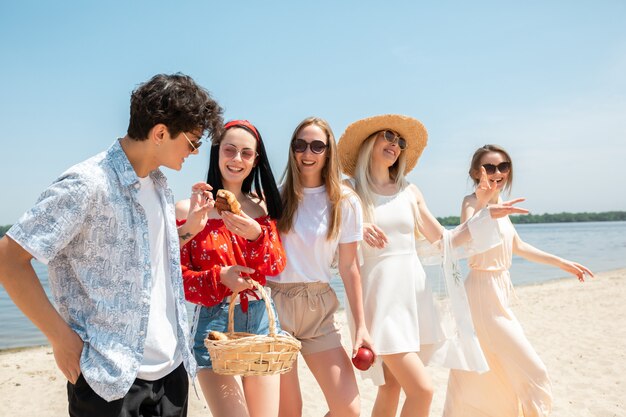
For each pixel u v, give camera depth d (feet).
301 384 22.59
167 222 8.35
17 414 19.51
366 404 20.13
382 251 12.94
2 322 44.47
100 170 7.31
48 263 7.37
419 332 13.14
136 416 7.61
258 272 10.66
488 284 14.33
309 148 11.57
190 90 7.73
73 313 7.27
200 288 9.93
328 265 11.85
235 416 9.67
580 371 23.81
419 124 14.08
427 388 12.16
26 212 6.82
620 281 57.98
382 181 13.96
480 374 14.29
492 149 15.40
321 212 11.76
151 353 7.87
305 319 11.46
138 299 7.47
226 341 8.57
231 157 10.78
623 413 18.69
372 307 12.73
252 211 11.41
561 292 51.01
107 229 7.29
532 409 13.66
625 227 379.76
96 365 7.06
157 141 7.71
